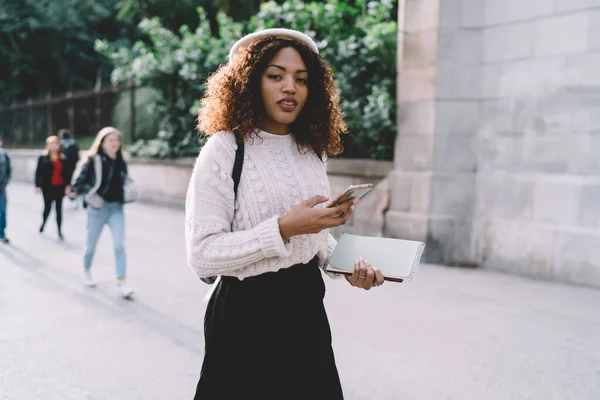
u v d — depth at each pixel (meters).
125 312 4.79
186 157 12.34
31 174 19.80
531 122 6.09
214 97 1.79
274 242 1.59
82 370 3.53
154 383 3.35
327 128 1.92
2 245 7.98
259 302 1.75
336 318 4.60
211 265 1.65
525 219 6.14
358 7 8.86
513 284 5.72
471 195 6.62
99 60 26.81
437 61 6.54
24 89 26.83
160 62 12.14
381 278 1.73
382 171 7.49
